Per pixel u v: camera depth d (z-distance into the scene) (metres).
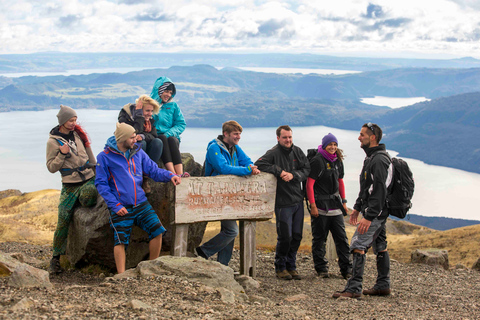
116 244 5.49
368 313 4.56
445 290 6.54
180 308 3.80
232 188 6.30
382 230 5.74
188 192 6.04
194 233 7.64
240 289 5.00
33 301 3.45
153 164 5.95
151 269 5.05
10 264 4.84
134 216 5.60
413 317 4.43
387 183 5.18
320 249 7.25
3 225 16.25
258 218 6.49
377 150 5.37
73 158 6.33
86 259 6.48
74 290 4.21
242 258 6.64
